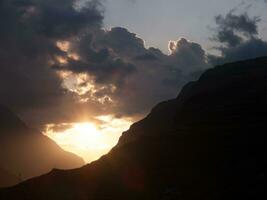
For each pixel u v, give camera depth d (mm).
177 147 142125
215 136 138750
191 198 110125
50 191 144750
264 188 101875
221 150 130250
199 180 119375
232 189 106250
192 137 144125
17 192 149500
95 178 145000
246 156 122500
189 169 127125
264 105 145750
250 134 133000
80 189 141750
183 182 121562
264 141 127000
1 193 150375
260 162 116938
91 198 132500
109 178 141625
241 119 143250
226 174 116750
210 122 149875
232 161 122750
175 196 114688
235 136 134625
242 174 113500
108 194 132125
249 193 101812
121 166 145750
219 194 106125
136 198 123375
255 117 141250
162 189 122688
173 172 129125
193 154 134000
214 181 115312
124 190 131250
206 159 128875
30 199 142500
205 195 109188
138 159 145000
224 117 148375
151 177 131625
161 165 135875
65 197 138750
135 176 136500
